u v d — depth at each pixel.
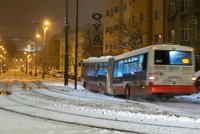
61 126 13.62
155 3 62.62
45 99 25.94
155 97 27.69
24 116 16.56
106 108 20.08
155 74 25.27
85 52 97.94
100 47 94.69
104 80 33.78
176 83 25.52
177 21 54.62
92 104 22.42
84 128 13.20
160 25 60.44
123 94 29.75
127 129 13.20
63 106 20.89
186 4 52.12
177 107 21.95
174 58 25.62
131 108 20.33
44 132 12.13
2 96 28.89
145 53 26.02
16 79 77.12
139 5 68.44
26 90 37.56
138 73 26.84
